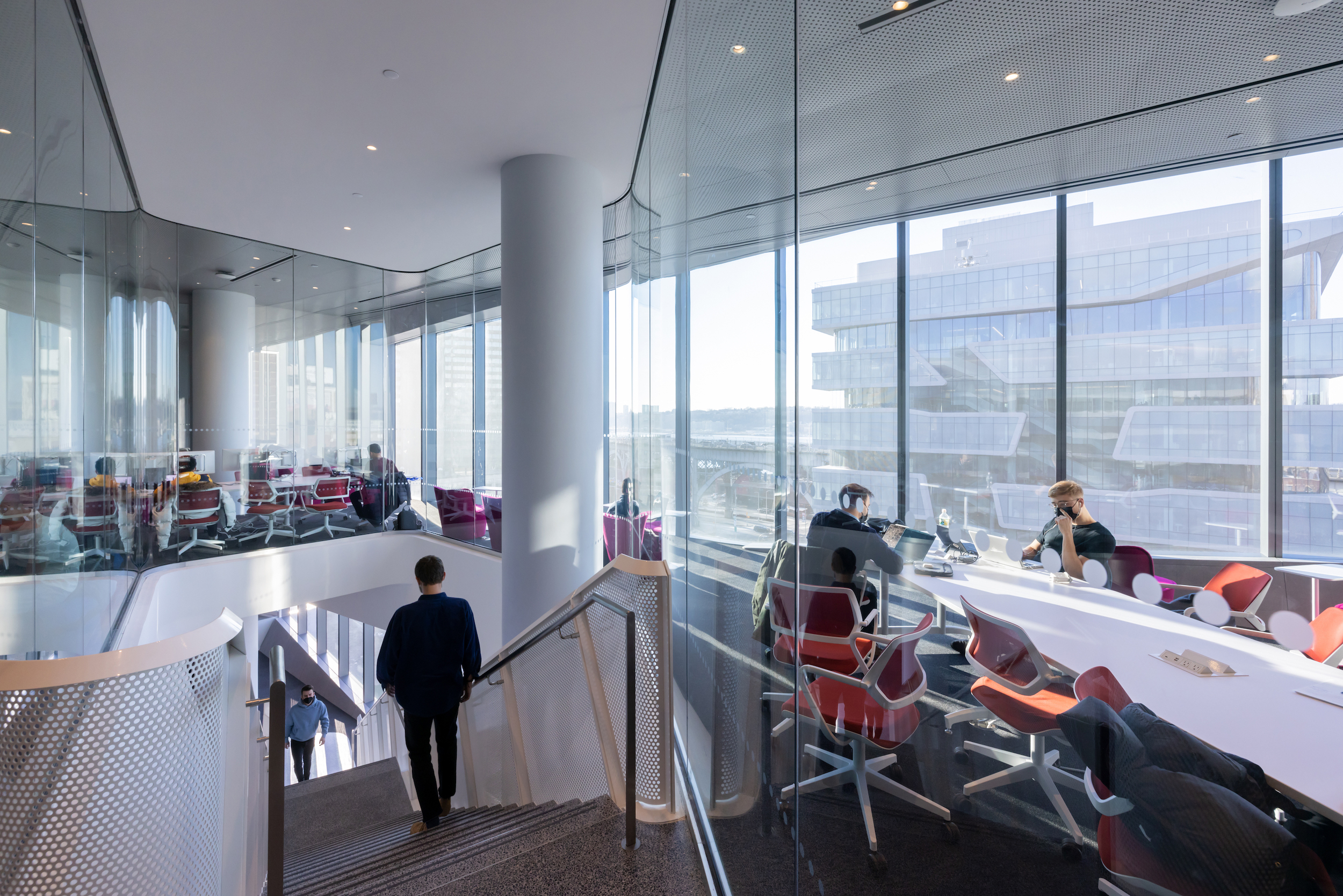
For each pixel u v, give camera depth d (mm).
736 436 2059
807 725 1565
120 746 1606
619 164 5344
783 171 1579
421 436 9242
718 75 2350
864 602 1275
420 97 4332
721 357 2277
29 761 1524
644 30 3633
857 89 1220
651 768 2627
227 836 2023
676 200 3363
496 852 2426
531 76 4098
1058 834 928
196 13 3492
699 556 2707
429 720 3461
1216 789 754
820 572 1429
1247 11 763
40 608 3082
